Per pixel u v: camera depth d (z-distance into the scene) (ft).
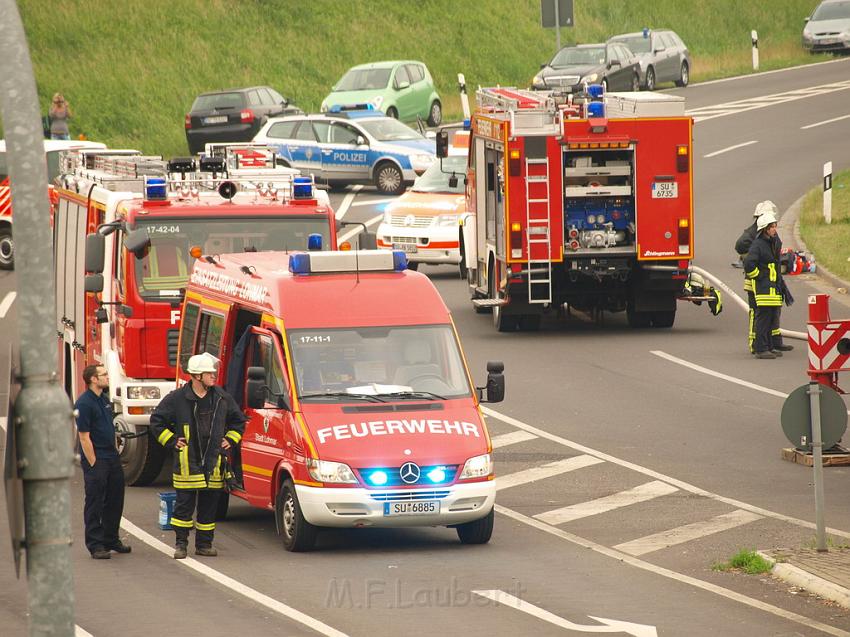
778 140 382.63
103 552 116.67
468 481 115.75
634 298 215.92
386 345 122.11
